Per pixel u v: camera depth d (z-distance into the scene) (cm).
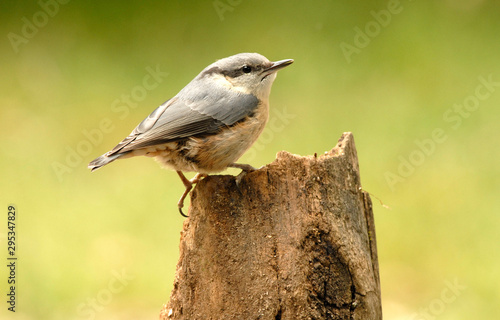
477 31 1831
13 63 1828
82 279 1156
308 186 587
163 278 1162
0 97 1688
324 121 1562
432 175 1382
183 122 726
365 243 616
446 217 1267
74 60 1847
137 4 2028
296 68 1758
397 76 1711
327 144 1480
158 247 1227
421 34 1836
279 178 593
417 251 1209
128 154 717
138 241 1239
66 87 1744
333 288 584
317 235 582
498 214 1262
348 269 587
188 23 1958
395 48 1805
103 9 2020
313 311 580
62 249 1212
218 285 604
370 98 1638
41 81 1755
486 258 1172
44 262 1181
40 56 1856
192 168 743
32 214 1302
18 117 1617
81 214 1309
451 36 1825
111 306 1116
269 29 1912
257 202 598
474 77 1669
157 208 1325
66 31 1948
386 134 1507
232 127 743
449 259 1180
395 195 1338
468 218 1262
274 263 590
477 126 1509
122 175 1437
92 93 1720
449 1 1933
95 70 1809
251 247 597
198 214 617
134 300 1127
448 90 1639
